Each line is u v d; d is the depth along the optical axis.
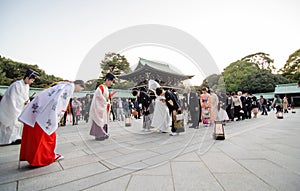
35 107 2.53
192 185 1.85
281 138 4.25
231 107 8.53
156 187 1.82
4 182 1.99
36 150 2.45
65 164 2.58
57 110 2.60
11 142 4.08
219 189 1.75
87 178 2.08
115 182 1.96
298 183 1.83
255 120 8.91
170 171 2.24
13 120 4.04
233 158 2.72
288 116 11.03
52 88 2.75
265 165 2.39
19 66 23.48
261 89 34.16
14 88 4.03
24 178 2.11
